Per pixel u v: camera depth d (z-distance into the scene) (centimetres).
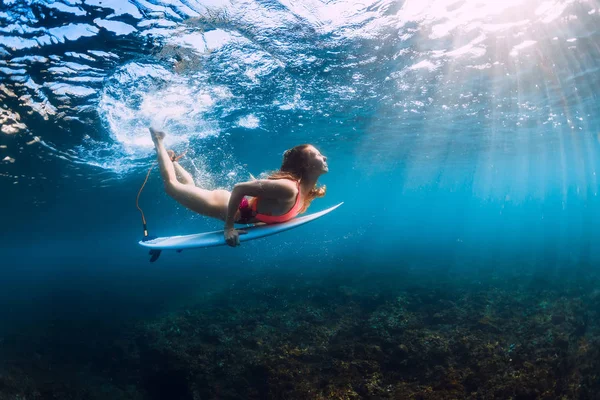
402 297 1794
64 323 2139
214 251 9869
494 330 1265
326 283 2514
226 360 1144
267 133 1927
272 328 1464
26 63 786
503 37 978
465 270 2978
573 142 3231
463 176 6078
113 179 2217
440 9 823
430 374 973
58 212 3138
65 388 1130
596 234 6988
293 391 920
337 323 1486
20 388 1101
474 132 2436
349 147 2695
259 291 2388
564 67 1243
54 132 1200
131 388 1150
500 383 845
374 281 2538
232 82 1110
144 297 2908
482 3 810
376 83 1295
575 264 2923
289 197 313
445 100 1591
